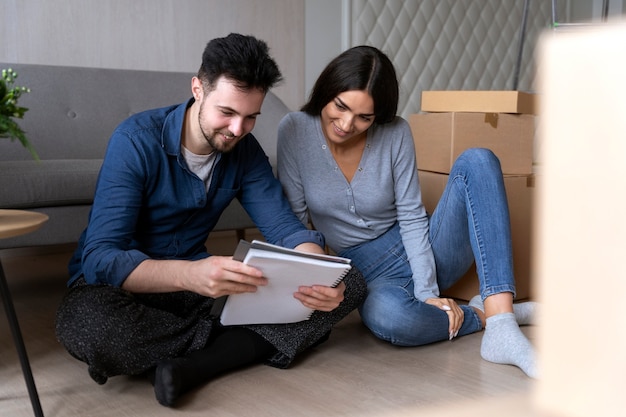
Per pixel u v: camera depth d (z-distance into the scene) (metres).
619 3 5.27
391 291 1.88
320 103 1.87
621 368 0.34
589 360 0.35
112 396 1.54
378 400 1.52
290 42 4.03
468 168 1.84
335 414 1.45
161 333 1.55
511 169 2.48
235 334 1.68
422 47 4.48
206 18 3.71
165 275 1.47
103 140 3.05
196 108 1.59
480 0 4.71
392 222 2.08
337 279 1.54
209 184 1.70
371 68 1.77
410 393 1.57
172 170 1.63
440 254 2.02
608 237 0.34
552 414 0.37
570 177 0.35
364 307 1.91
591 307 0.35
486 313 1.80
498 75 4.86
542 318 0.37
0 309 2.35
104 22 3.39
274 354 1.74
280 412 1.46
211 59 1.49
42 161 2.44
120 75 3.24
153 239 1.69
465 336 2.01
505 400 0.44
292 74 4.06
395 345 1.93
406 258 2.04
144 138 1.58
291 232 1.77
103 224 1.53
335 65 1.81
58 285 2.78
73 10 3.30
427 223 2.03
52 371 1.71
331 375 1.69
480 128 2.45
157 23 3.55
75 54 3.33
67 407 1.48
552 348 0.37
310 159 1.95
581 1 5.28
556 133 0.35
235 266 1.42
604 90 0.33
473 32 4.70
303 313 1.67
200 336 1.62
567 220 0.35
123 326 1.49
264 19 3.92
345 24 4.19
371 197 1.97
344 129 1.81
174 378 1.45
